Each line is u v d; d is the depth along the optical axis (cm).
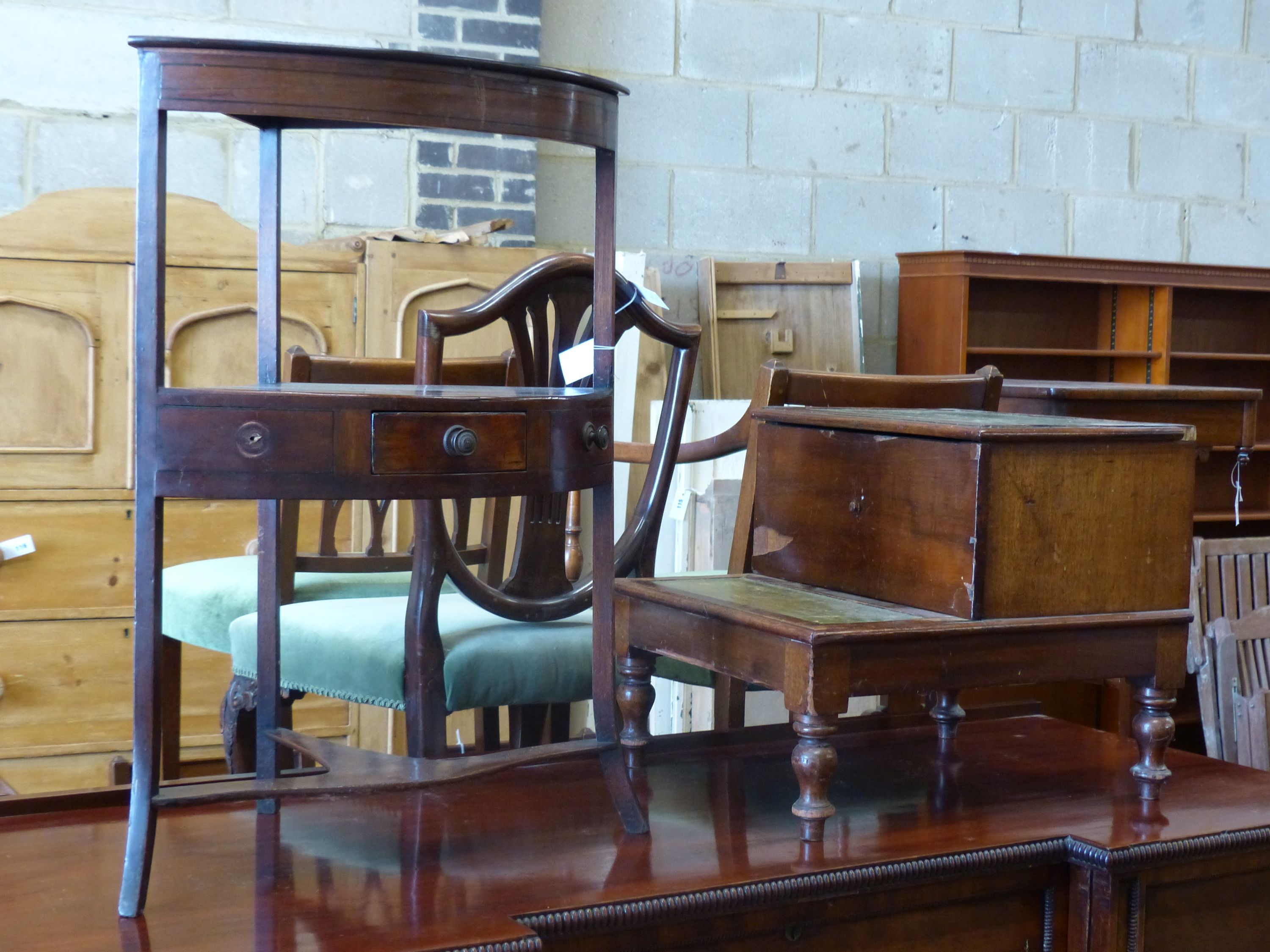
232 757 207
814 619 145
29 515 291
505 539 214
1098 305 479
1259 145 505
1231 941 156
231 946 113
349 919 120
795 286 415
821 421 168
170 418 119
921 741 197
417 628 170
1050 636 152
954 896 143
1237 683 237
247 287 303
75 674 296
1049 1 464
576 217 407
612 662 147
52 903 123
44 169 339
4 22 334
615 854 139
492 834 147
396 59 122
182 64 118
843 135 438
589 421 138
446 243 322
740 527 185
